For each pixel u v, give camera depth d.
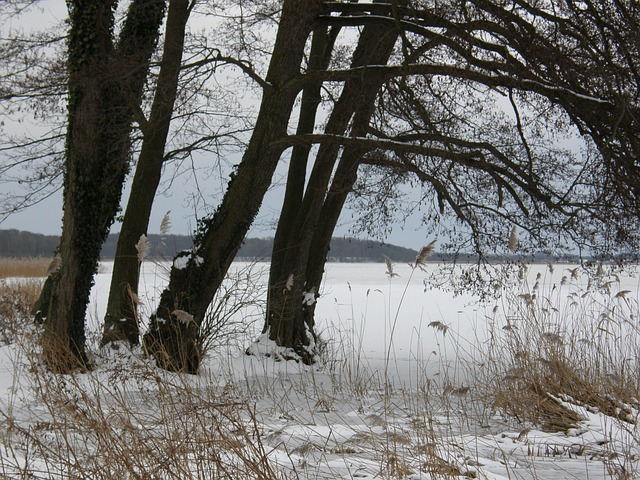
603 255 19.62
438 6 18.70
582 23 17.70
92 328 23.19
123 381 11.23
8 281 40.78
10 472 7.32
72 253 17.55
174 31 21.30
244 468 7.22
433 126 19.20
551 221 20.30
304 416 12.60
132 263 21.52
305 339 23.11
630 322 14.86
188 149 22.73
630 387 12.60
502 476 8.32
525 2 18.00
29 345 14.46
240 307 19.75
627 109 17.39
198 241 19.61
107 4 18.62
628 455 9.03
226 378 14.48
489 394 13.56
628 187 18.03
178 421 8.51
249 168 19.89
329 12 20.64
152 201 22.25
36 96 19.91
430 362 22.38
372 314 38.31
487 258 21.34
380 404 14.08
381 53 22.66
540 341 13.44
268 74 20.31
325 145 22.16
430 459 8.07
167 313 18.83
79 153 17.94
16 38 20.27
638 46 17.06
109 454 7.17
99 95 18.17
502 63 18.02
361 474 8.07
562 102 17.97
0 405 11.06
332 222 24.06
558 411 11.90
